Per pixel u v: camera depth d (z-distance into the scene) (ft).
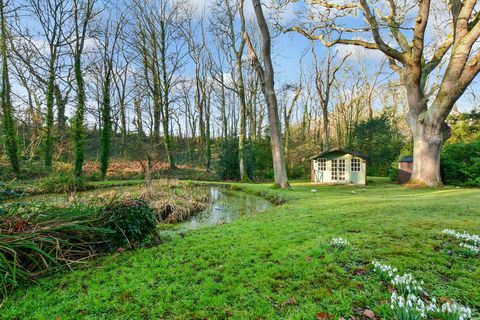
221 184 48.80
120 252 12.01
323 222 15.57
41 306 7.30
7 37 43.80
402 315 5.91
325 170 53.98
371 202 22.39
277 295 7.41
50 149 49.96
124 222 12.91
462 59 31.24
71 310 7.04
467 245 10.31
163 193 30.45
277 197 30.55
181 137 102.53
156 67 70.08
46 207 12.48
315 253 10.34
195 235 14.52
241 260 10.15
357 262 9.30
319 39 42.45
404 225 13.87
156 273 9.30
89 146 76.33
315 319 6.24
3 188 12.46
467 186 37.37
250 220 18.01
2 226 10.14
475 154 39.60
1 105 44.73
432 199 23.47
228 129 101.04
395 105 95.30
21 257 9.48
